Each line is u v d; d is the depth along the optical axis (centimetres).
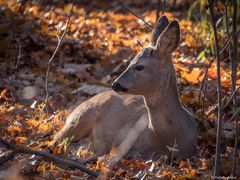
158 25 1126
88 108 1195
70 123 1195
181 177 953
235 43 1045
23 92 1383
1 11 1733
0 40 1609
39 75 1509
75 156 1054
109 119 1179
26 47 1623
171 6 2197
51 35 1714
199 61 1527
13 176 912
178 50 1633
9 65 1525
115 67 1606
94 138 1178
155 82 1062
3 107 1273
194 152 1110
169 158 1065
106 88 1427
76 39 1761
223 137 1166
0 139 912
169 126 1070
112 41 1783
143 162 1020
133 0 2559
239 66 1423
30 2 1955
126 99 1195
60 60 1584
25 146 1062
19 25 1689
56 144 1077
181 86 1405
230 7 1220
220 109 927
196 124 1141
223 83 1356
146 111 1151
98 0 2598
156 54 1067
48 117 1254
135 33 1923
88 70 1584
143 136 1101
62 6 2412
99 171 966
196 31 1745
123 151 1077
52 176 929
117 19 2141
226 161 1037
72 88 1472
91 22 2022
